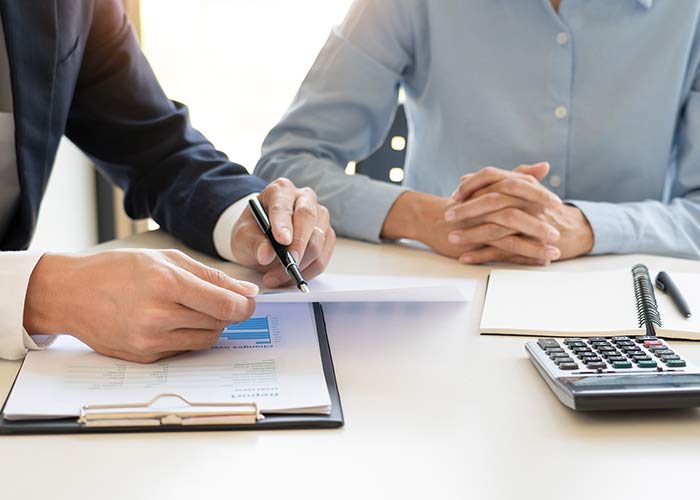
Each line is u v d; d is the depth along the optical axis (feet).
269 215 3.36
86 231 8.37
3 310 2.49
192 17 8.14
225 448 2.02
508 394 2.37
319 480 1.87
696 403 2.20
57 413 2.11
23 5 3.71
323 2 8.20
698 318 2.96
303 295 2.62
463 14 4.94
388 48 5.14
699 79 4.95
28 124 3.80
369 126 5.32
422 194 4.35
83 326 2.50
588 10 4.80
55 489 1.82
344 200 4.43
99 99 4.38
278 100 8.44
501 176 4.01
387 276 3.60
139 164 4.34
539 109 4.95
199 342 2.51
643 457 2.01
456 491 1.84
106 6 4.26
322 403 2.19
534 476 1.91
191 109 8.38
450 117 5.12
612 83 4.89
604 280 3.41
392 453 2.01
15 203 3.92
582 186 5.05
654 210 4.44
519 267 3.89
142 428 2.09
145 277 2.46
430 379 2.47
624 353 2.51
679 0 4.79
